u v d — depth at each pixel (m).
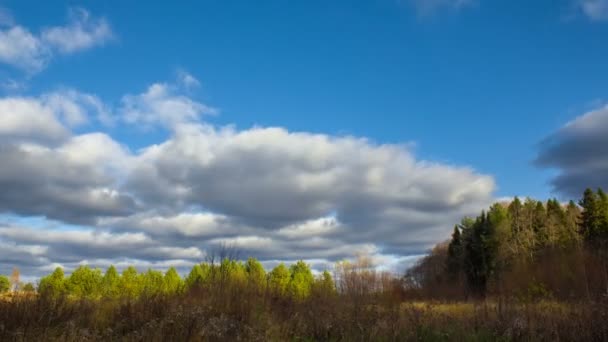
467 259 39.03
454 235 59.25
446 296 30.39
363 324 14.12
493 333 12.55
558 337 11.23
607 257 21.11
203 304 15.05
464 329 13.21
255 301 16.09
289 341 12.99
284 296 18.17
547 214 59.38
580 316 12.39
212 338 11.77
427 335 12.73
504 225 53.12
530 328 12.02
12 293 14.08
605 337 10.83
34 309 12.57
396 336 12.73
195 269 26.33
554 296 20.16
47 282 15.16
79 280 32.25
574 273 21.55
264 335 13.00
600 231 40.88
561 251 29.12
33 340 10.87
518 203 63.47
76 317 13.43
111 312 14.29
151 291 16.72
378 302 17.56
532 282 23.20
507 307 14.94
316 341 13.31
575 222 51.25
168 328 11.93
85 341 11.38
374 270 19.78
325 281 19.22
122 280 34.00
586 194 48.06
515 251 49.41
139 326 13.12
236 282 17.88
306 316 15.30
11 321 11.83
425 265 63.16
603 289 17.44
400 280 24.69
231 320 13.89
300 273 43.00
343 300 17.39
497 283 31.05
